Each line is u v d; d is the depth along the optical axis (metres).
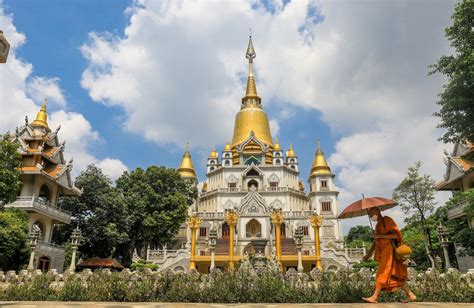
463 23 21.25
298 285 14.50
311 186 78.81
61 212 43.88
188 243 55.62
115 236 48.06
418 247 42.91
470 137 21.66
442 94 21.72
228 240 61.53
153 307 8.12
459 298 13.59
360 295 13.13
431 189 41.28
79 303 8.63
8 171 29.81
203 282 15.08
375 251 10.24
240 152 83.31
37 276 16.39
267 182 78.69
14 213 35.03
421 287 14.29
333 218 71.31
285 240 60.09
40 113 48.81
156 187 58.22
